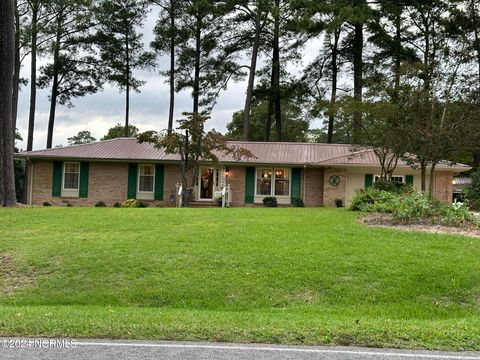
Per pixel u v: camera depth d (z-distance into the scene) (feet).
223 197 80.12
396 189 60.54
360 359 15.20
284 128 172.04
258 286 26.32
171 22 120.06
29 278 28.27
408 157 61.93
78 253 31.32
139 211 51.31
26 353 15.49
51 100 120.47
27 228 39.60
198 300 25.18
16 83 108.78
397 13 99.91
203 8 108.37
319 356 15.42
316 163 82.02
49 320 19.17
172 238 34.65
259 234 36.06
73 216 46.19
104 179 85.46
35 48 110.63
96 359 14.93
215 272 27.99
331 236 35.37
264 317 20.86
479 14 72.54
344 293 25.62
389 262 28.91
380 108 59.11
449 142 53.11
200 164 83.76
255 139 172.55
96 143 92.68
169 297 25.53
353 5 98.12
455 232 37.91
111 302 25.18
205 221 42.98
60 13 112.06
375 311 23.53
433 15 102.42
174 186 85.25
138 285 26.81
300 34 109.60
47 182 85.20
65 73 119.55
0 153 57.21
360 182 83.76
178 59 121.90
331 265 28.48
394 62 107.14
